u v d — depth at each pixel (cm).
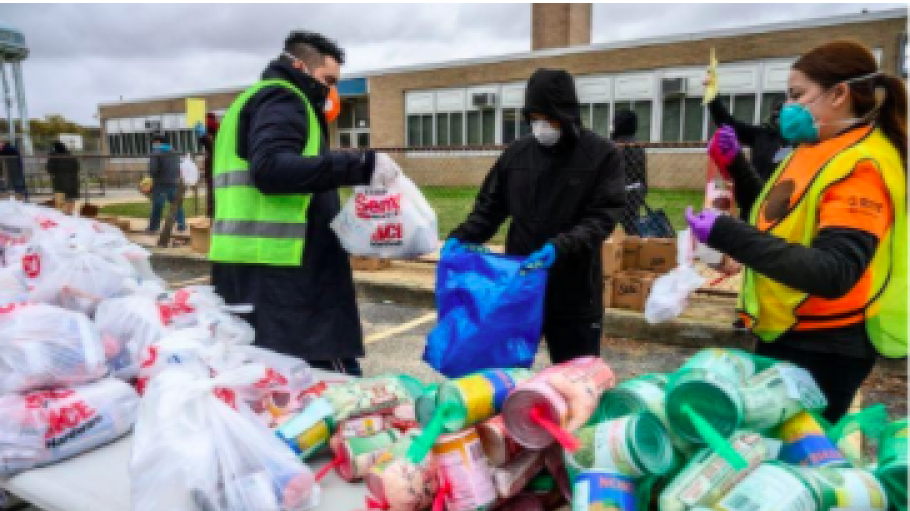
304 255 255
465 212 1162
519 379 151
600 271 259
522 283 198
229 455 144
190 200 1691
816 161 161
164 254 832
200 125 944
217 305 248
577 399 135
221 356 197
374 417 173
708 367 133
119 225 1026
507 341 199
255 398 189
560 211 245
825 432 142
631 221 626
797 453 133
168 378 156
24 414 175
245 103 244
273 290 251
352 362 294
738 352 145
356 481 163
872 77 155
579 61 1942
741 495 113
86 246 261
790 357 172
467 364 197
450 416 137
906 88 154
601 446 127
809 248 140
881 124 155
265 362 214
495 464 139
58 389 189
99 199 1866
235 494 138
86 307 238
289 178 221
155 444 141
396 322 555
